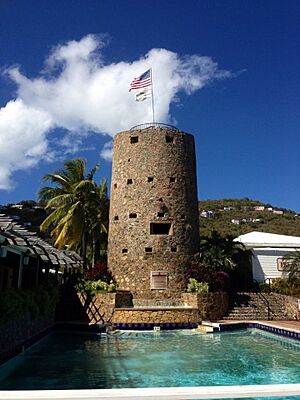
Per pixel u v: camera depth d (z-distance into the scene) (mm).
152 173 29328
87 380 10586
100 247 39188
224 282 26203
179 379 10852
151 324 21609
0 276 14812
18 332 13742
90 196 33812
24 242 13273
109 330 20844
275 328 19281
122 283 27797
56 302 21562
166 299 26734
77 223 32156
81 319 22875
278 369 12172
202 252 27719
